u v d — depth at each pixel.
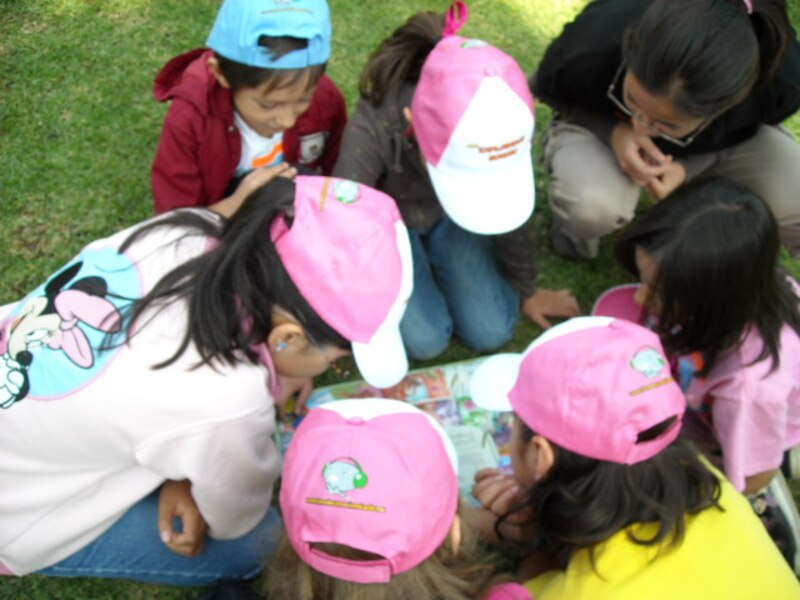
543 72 1.84
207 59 1.61
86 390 1.07
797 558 1.56
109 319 1.10
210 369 1.07
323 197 1.08
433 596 1.01
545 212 2.20
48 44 2.29
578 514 1.13
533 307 1.95
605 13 1.74
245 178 1.65
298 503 0.97
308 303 1.05
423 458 1.01
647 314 1.64
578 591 1.12
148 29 2.37
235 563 1.45
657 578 1.10
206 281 1.05
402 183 1.66
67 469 1.17
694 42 1.33
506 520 1.44
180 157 1.66
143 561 1.39
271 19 1.38
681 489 1.14
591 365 1.14
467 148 1.36
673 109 1.43
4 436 1.12
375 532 0.93
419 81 1.44
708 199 1.34
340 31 2.46
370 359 1.15
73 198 2.01
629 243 1.49
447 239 1.78
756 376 1.36
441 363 1.88
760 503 1.58
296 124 1.76
